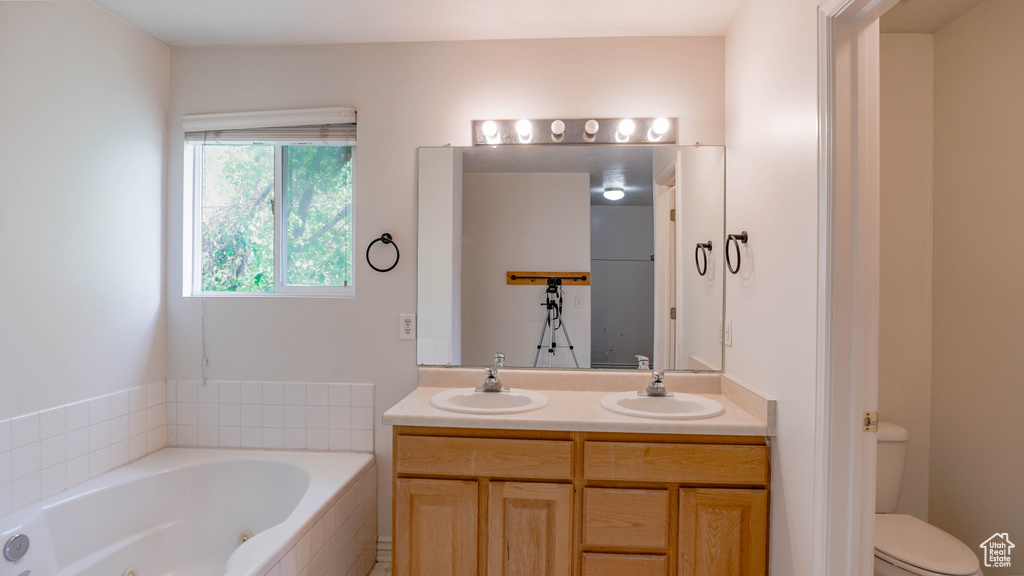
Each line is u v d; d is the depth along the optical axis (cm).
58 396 190
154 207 235
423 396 214
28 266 178
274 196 249
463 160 236
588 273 234
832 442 137
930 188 227
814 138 143
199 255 249
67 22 192
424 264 236
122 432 217
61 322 190
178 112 243
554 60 233
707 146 228
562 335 235
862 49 136
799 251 153
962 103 212
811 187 145
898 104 228
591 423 177
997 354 197
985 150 202
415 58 236
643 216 232
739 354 205
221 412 242
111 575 192
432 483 183
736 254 206
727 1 200
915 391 229
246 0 201
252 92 241
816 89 141
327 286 247
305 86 239
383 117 237
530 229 235
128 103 220
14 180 173
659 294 232
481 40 235
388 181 237
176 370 243
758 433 173
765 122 179
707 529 176
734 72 214
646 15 212
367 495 226
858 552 138
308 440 240
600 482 180
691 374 227
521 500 182
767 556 176
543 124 233
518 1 201
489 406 216
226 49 241
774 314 171
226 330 242
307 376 240
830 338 137
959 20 213
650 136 230
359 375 238
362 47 238
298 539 164
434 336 236
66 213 192
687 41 230
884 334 229
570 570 181
